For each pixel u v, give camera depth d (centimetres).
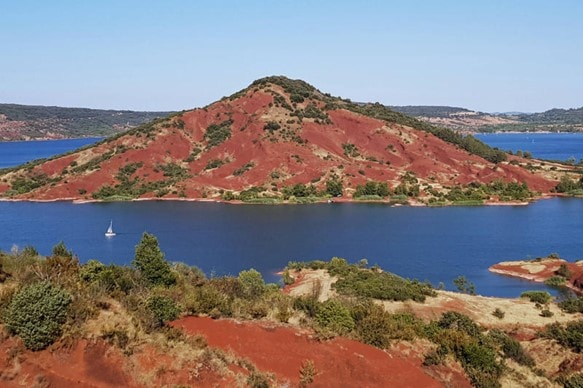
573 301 5738
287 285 6725
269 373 2169
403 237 10300
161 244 9656
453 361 2814
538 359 3900
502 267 8181
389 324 2953
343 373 2330
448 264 8394
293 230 11044
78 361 1875
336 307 2873
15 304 1894
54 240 9912
